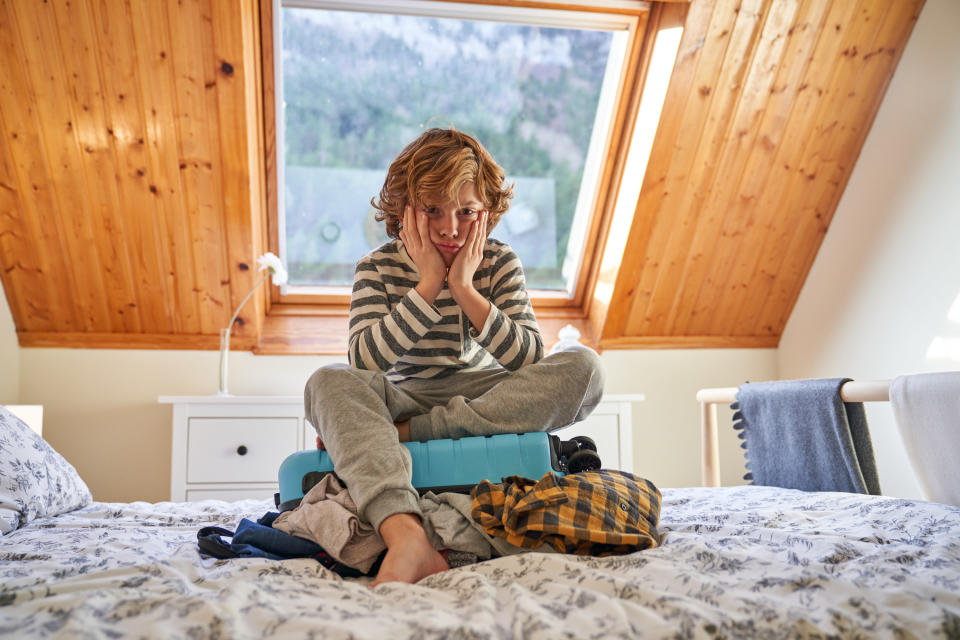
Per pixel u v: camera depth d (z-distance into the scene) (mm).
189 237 2564
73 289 2619
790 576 757
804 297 3043
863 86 2613
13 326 2646
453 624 643
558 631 619
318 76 2607
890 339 2605
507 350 1360
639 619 651
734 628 636
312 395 1198
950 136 2373
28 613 679
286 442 2377
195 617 657
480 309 1354
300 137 2703
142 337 2732
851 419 1577
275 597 737
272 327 2865
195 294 2684
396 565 897
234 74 2279
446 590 803
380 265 1504
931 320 2436
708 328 3111
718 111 2553
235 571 881
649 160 2609
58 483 1536
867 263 2711
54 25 2141
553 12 2527
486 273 1521
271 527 1103
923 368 2471
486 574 859
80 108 2289
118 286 2633
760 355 3191
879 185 2654
